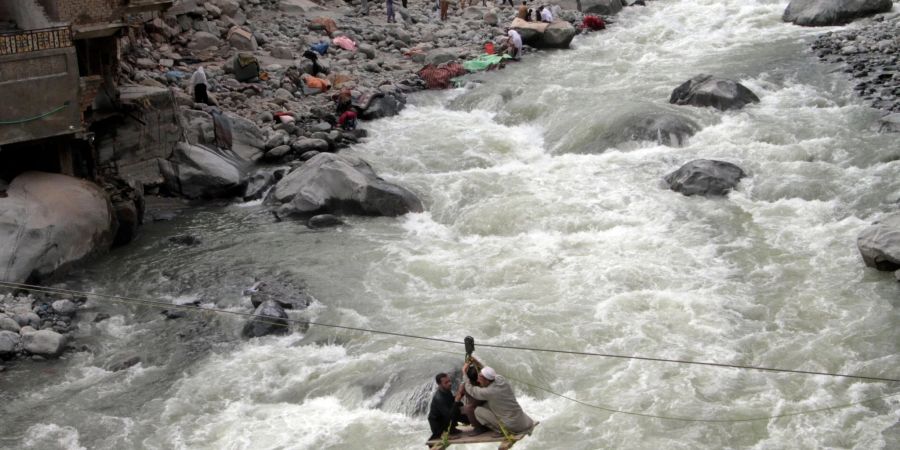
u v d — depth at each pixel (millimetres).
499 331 24844
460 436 17078
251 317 26031
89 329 25938
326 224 32000
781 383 22094
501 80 43969
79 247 28797
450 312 25984
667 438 20375
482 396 16609
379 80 44562
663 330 24438
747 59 43375
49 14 29938
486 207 31859
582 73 44156
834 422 20578
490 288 27281
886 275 26062
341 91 40969
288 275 28391
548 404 21875
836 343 23375
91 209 29359
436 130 39562
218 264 29328
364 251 29891
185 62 44375
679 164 33656
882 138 33625
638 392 22047
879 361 22547
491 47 47969
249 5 52688
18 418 22281
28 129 28391
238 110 40156
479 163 36281
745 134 35000
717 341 23812
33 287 25875
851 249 27609
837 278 26250
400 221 32344
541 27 48469
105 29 31188
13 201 28016
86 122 31266
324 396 22734
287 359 24359
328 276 28297
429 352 23984
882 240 26125
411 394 21844
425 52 47812
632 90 40938
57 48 28453
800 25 48031
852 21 47094
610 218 30438
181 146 35156
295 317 26234
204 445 21219
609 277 27031
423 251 29875
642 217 30469
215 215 33406
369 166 34531
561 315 25391
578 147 36219
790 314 24781
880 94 37281
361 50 47906
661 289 26375
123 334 25719
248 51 46719
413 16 55594
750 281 26500
